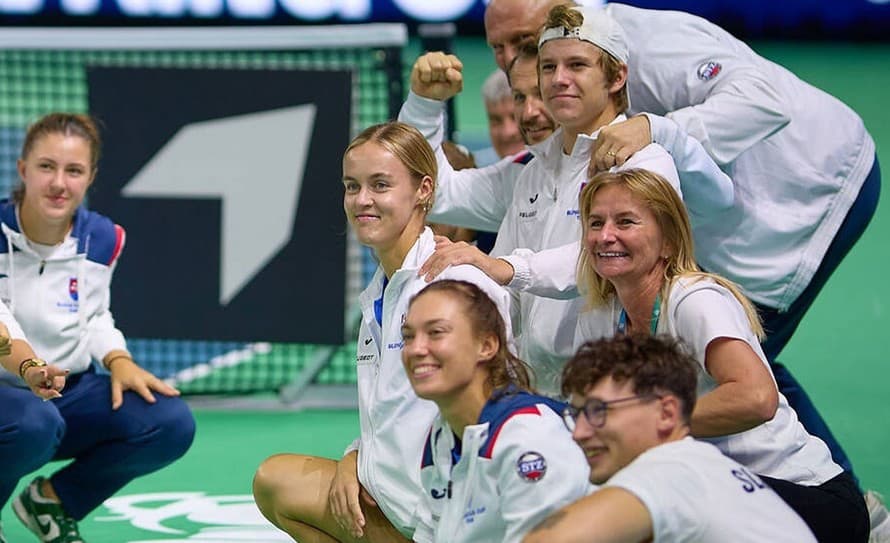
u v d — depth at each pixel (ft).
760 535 33.40
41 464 54.24
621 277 44.29
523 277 47.19
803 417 59.36
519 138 72.59
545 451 36.32
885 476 67.46
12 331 52.80
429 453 40.70
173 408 56.65
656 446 34.76
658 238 44.16
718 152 53.06
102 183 81.10
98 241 57.62
